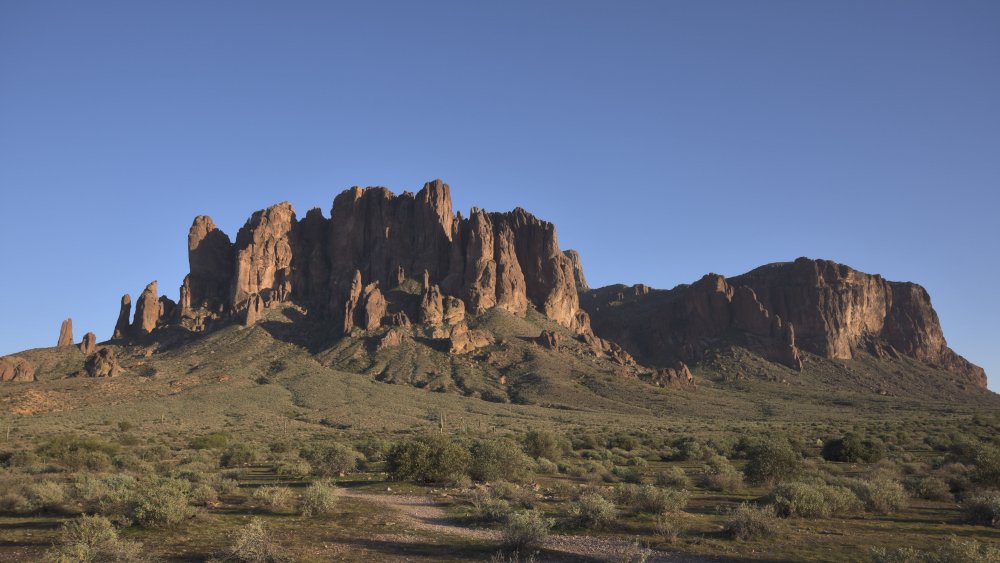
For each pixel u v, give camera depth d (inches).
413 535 848.3
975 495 1092.5
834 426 4269.2
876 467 1647.4
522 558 724.7
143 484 1147.3
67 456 1774.1
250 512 998.4
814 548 767.7
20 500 1023.6
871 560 657.6
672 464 2023.9
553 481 1459.2
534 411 5251.0
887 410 6417.3
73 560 639.1
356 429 3966.5
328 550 755.4
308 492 1024.2
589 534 852.0
